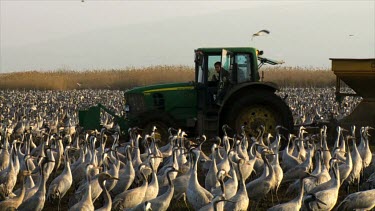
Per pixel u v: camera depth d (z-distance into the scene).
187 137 27.30
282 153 22.31
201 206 16.28
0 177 18.98
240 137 23.62
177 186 17.52
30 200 16.31
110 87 77.56
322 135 23.14
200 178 21.69
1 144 27.66
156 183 17.05
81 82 79.81
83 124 29.62
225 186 16.91
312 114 38.06
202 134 26.39
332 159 16.48
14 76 81.75
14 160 20.02
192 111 27.12
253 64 26.45
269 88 25.83
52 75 82.06
